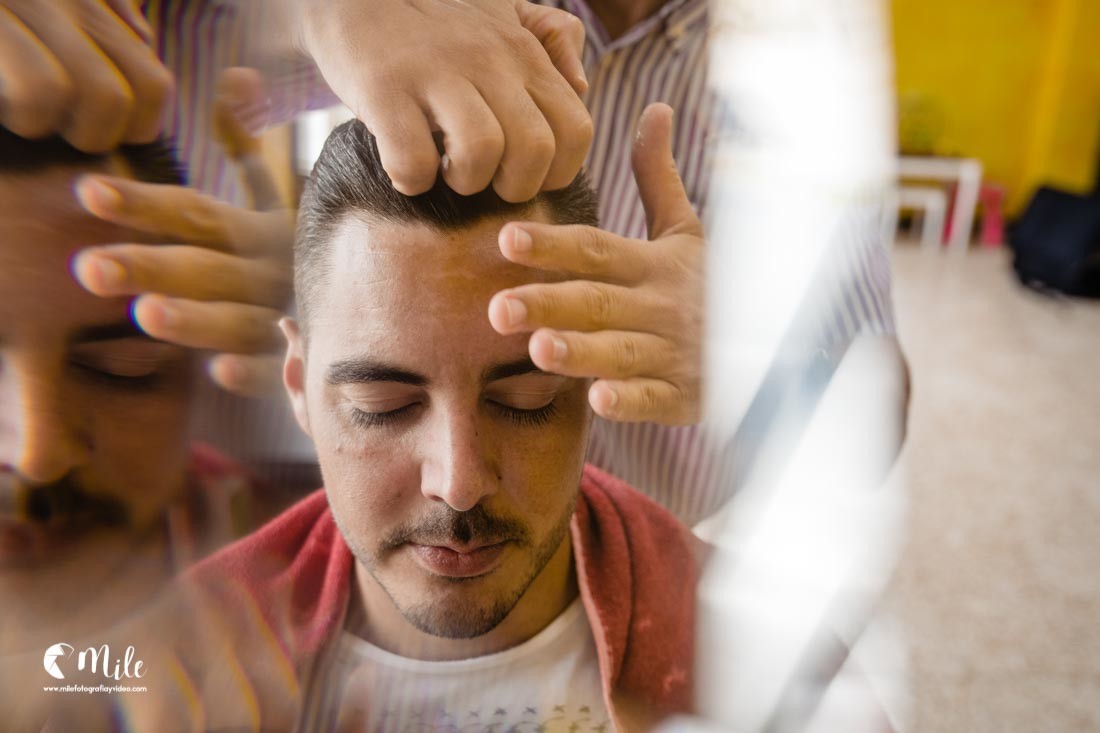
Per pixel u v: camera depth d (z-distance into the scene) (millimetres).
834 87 689
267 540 554
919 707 1485
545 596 598
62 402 436
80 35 416
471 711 579
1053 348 3443
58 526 462
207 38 458
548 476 498
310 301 471
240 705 522
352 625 580
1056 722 1489
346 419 476
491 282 440
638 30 634
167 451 484
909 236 5418
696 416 495
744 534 681
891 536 1726
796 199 667
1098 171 5609
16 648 478
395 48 413
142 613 500
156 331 432
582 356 411
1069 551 2033
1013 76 5812
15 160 407
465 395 455
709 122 643
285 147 493
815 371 732
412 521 486
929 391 2973
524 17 480
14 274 411
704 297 488
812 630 630
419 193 424
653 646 611
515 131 411
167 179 457
